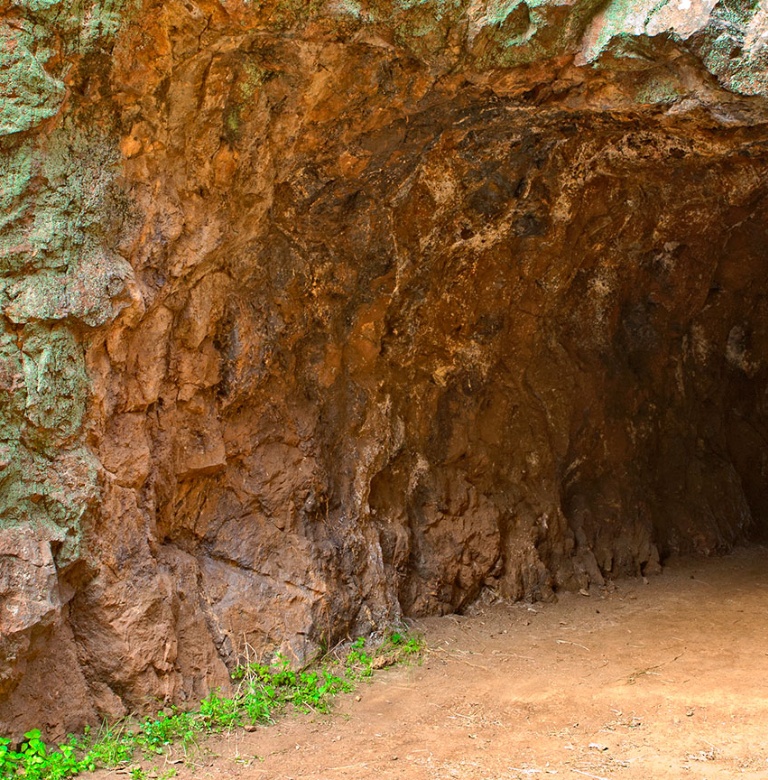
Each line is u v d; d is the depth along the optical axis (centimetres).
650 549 898
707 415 1012
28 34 459
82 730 494
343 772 468
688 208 848
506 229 757
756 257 955
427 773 464
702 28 515
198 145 544
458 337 782
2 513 464
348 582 674
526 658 660
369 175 645
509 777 455
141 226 523
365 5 518
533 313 828
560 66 570
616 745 492
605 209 807
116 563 517
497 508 803
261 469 641
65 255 486
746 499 1023
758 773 448
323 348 686
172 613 541
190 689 546
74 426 494
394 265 701
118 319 512
